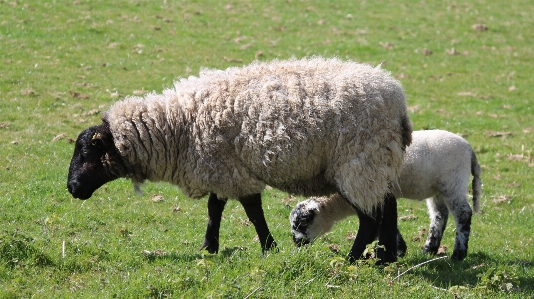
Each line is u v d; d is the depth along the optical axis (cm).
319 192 1122
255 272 941
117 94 2389
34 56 2728
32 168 1678
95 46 2988
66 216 1349
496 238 1479
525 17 4212
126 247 1152
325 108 1051
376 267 1055
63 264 1017
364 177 1050
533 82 3075
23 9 3312
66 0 3609
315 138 1050
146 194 1611
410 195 1348
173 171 1139
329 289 938
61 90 2388
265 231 1132
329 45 3366
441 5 4406
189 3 3941
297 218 1343
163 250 1182
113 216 1412
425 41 3600
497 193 1853
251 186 1095
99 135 1129
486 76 3134
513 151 2228
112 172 1158
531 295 1003
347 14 4016
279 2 4150
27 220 1320
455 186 1315
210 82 1120
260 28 3569
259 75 1105
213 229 1182
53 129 2014
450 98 2800
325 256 1009
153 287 903
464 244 1302
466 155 1328
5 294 887
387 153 1064
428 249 1370
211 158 1085
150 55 2958
